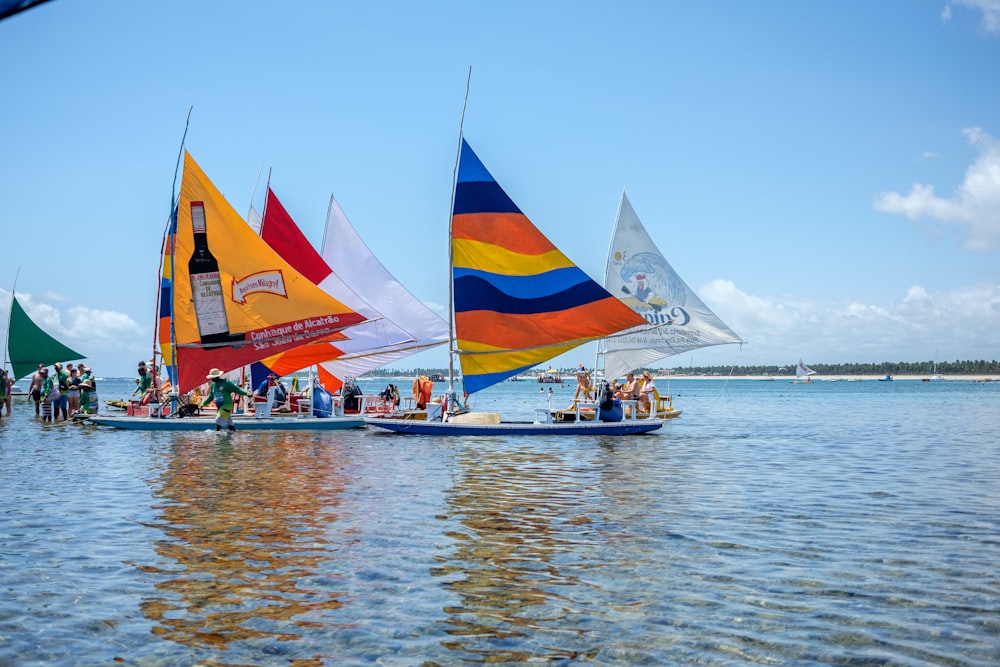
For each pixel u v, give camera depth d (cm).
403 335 3666
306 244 3544
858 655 732
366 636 776
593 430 2869
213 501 1452
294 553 1067
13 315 5003
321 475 1791
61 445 2455
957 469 2002
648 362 3619
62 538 1151
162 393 3278
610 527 1238
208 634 780
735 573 981
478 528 1225
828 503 1464
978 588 922
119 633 781
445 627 799
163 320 3294
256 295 3083
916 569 1001
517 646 752
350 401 3441
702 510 1387
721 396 10600
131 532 1188
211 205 3039
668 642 762
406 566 1006
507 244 2817
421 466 1962
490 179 2802
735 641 764
